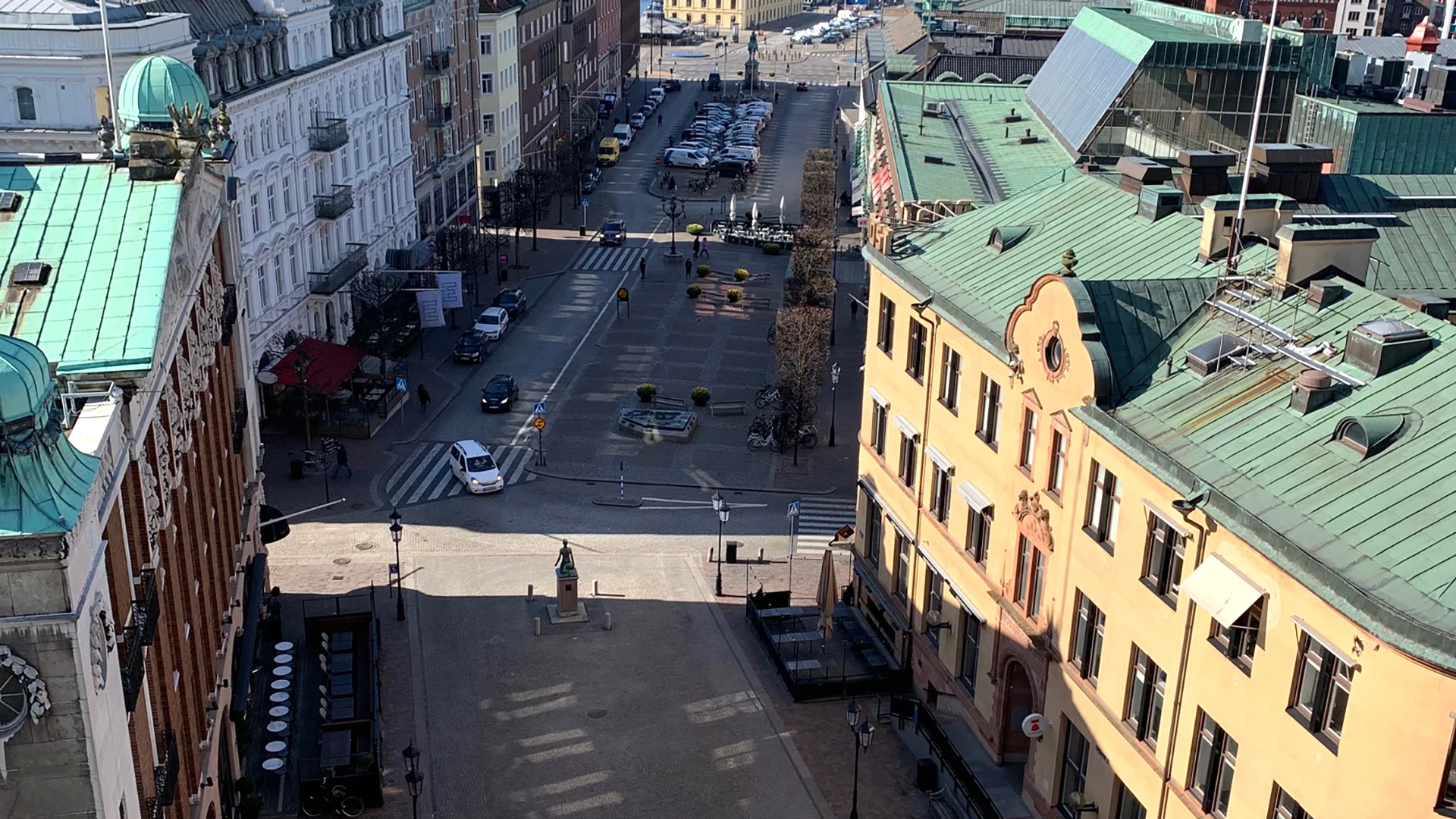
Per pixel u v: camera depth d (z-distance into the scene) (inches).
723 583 2249.0
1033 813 1579.7
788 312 3171.8
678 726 1829.5
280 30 2915.8
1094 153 2549.2
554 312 3804.1
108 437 974.4
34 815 882.1
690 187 5457.7
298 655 1950.1
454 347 3464.6
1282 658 1116.5
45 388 877.8
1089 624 1441.9
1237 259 1519.4
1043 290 1459.2
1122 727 1368.1
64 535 823.7
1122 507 1341.0
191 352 1459.2
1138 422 1325.0
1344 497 1117.1
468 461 2618.1
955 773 1667.1
